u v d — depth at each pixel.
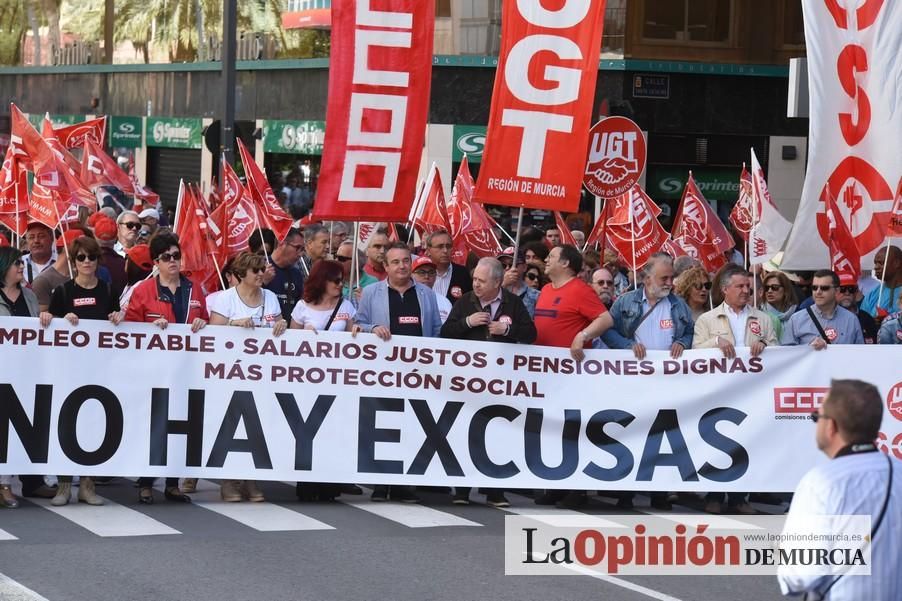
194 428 11.38
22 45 49.25
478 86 29.81
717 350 11.59
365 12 12.80
